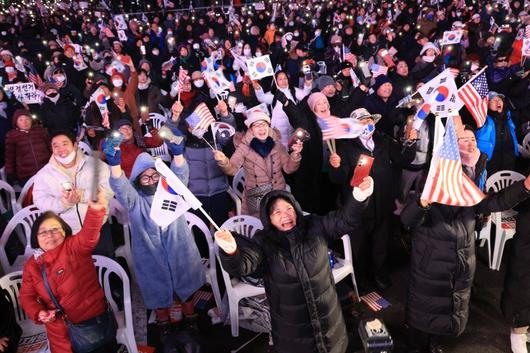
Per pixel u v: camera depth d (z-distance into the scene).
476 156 3.29
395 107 5.48
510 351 3.57
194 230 4.81
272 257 2.61
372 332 1.96
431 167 2.67
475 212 3.11
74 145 3.98
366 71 6.43
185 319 4.02
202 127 4.03
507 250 4.98
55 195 3.91
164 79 10.47
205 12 19.34
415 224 2.97
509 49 9.55
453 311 3.18
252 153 4.29
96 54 11.80
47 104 7.27
